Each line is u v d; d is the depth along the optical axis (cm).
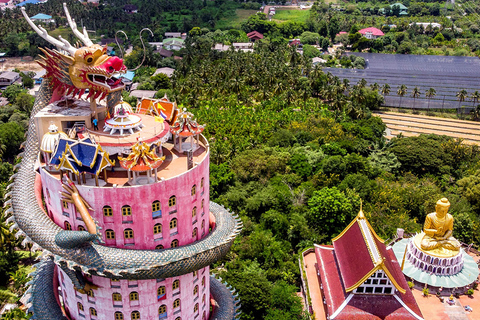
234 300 8312
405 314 8638
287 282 10375
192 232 6588
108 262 5678
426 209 13112
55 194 6062
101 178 6081
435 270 10062
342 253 9612
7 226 10594
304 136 17088
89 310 6475
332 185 14200
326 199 11969
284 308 9175
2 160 15788
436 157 15925
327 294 9144
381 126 19462
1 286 10212
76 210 5934
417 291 10056
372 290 8850
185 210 6316
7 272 10256
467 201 13700
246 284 9175
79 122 6475
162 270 5847
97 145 5703
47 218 6153
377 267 8469
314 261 10819
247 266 10631
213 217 7575
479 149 18088
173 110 7306
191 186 6284
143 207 5881
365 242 9069
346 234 9875
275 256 10881
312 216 12175
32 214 6125
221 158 14838
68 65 6297
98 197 5716
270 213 12188
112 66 6316
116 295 6259
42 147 6059
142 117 7094
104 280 6141
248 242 11219
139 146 5772
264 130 17812
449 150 16712
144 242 6100
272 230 12088
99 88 6359
